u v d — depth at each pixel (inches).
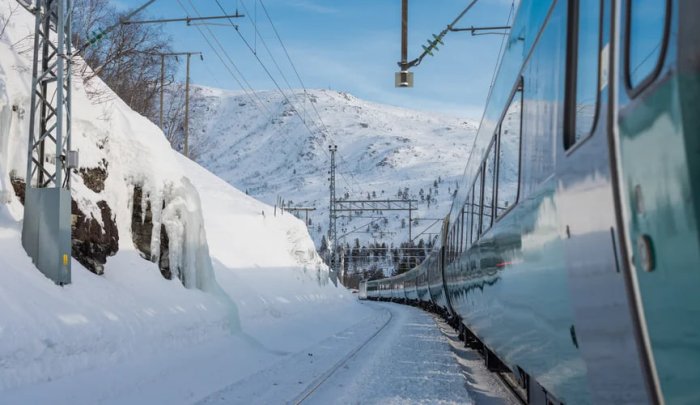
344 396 458.9
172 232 655.8
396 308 2030.0
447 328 1162.0
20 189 506.9
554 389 223.0
